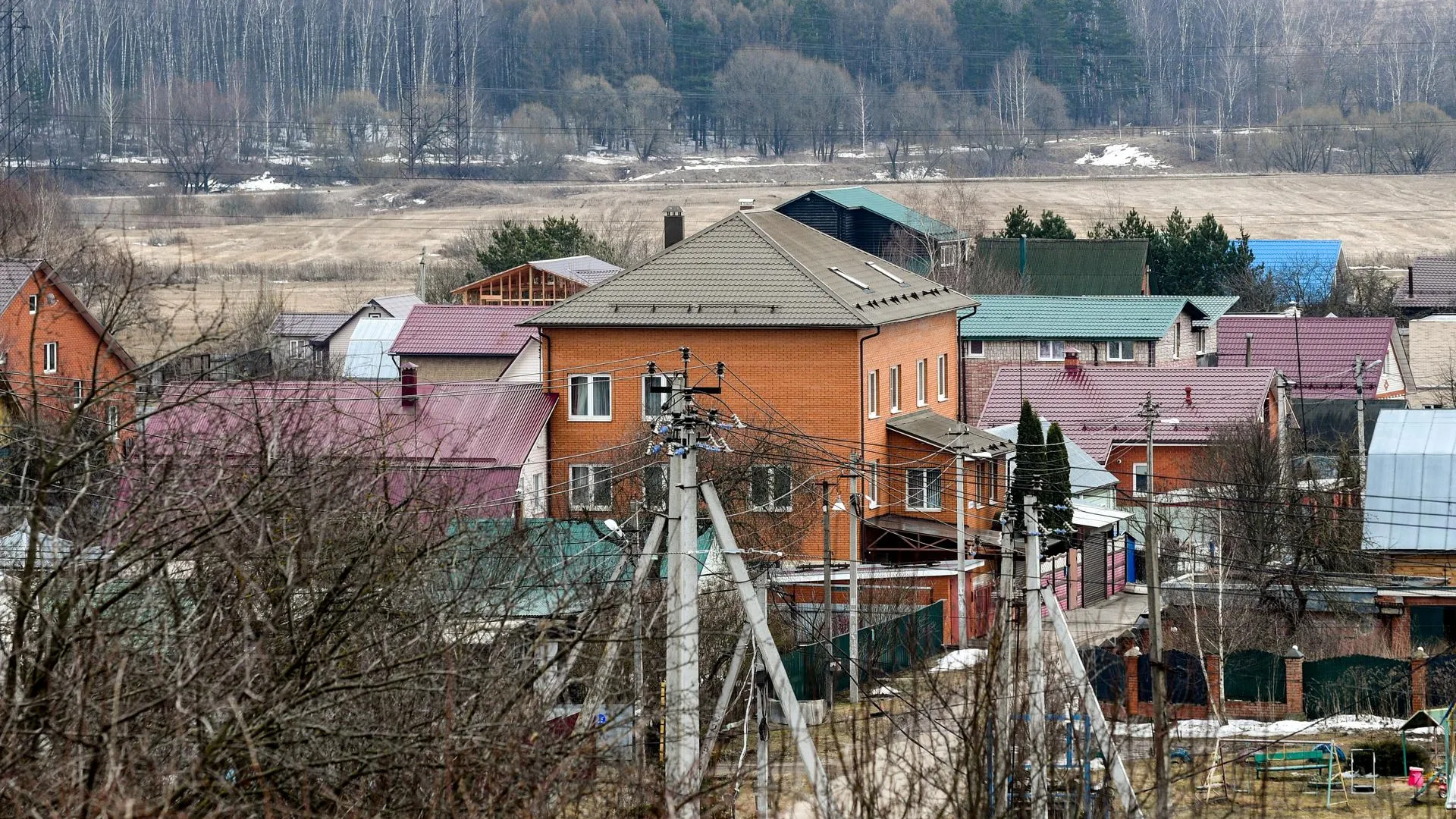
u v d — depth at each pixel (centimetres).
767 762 5191
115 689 2873
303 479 3678
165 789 3134
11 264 10881
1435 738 7644
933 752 4434
